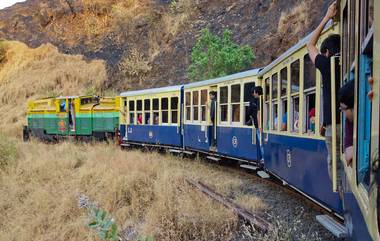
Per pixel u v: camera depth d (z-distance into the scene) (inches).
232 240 312.0
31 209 450.6
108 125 979.9
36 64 1717.5
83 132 1036.5
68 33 1830.7
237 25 1259.8
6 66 1781.5
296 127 342.6
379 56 91.0
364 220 118.5
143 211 413.1
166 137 761.0
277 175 414.6
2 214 462.9
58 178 569.3
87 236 359.9
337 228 241.3
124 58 1480.1
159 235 337.4
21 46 1827.0
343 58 179.5
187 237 333.4
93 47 1708.9
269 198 404.5
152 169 530.6
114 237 201.3
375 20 94.3
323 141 268.4
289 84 355.6
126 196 448.5
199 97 658.2
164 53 1402.6
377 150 92.2
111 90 1409.9
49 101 1163.3
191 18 1459.2
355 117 133.0
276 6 1133.1
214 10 1429.6
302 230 304.3
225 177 518.3
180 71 1266.0
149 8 1672.0
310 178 305.1
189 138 692.7
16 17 1994.3
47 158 686.5
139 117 856.3
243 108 530.6
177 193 414.9
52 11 1909.4
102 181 491.2
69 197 449.1
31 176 586.6
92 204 262.1
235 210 350.9
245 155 529.0
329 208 274.4
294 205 370.6
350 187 157.2
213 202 379.2
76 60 1668.3
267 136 451.5
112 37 1697.8
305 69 309.0
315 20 840.3
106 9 1790.1
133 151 792.3
